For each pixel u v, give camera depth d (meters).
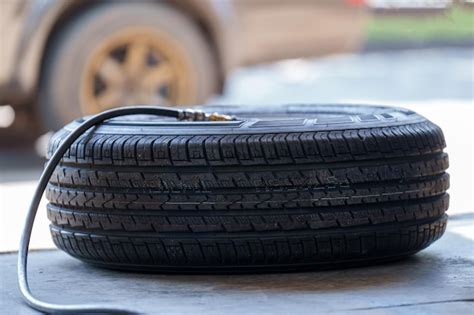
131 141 3.78
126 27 7.93
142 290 3.65
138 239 3.77
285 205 3.68
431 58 20.45
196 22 8.40
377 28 22.09
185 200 3.70
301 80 16.89
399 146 3.80
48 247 4.57
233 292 3.57
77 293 3.64
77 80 7.89
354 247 3.78
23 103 8.15
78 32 7.86
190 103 8.23
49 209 4.07
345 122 3.85
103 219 3.82
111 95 8.03
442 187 4.02
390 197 3.79
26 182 7.34
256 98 14.25
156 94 8.16
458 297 3.47
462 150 8.63
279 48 8.69
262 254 3.71
